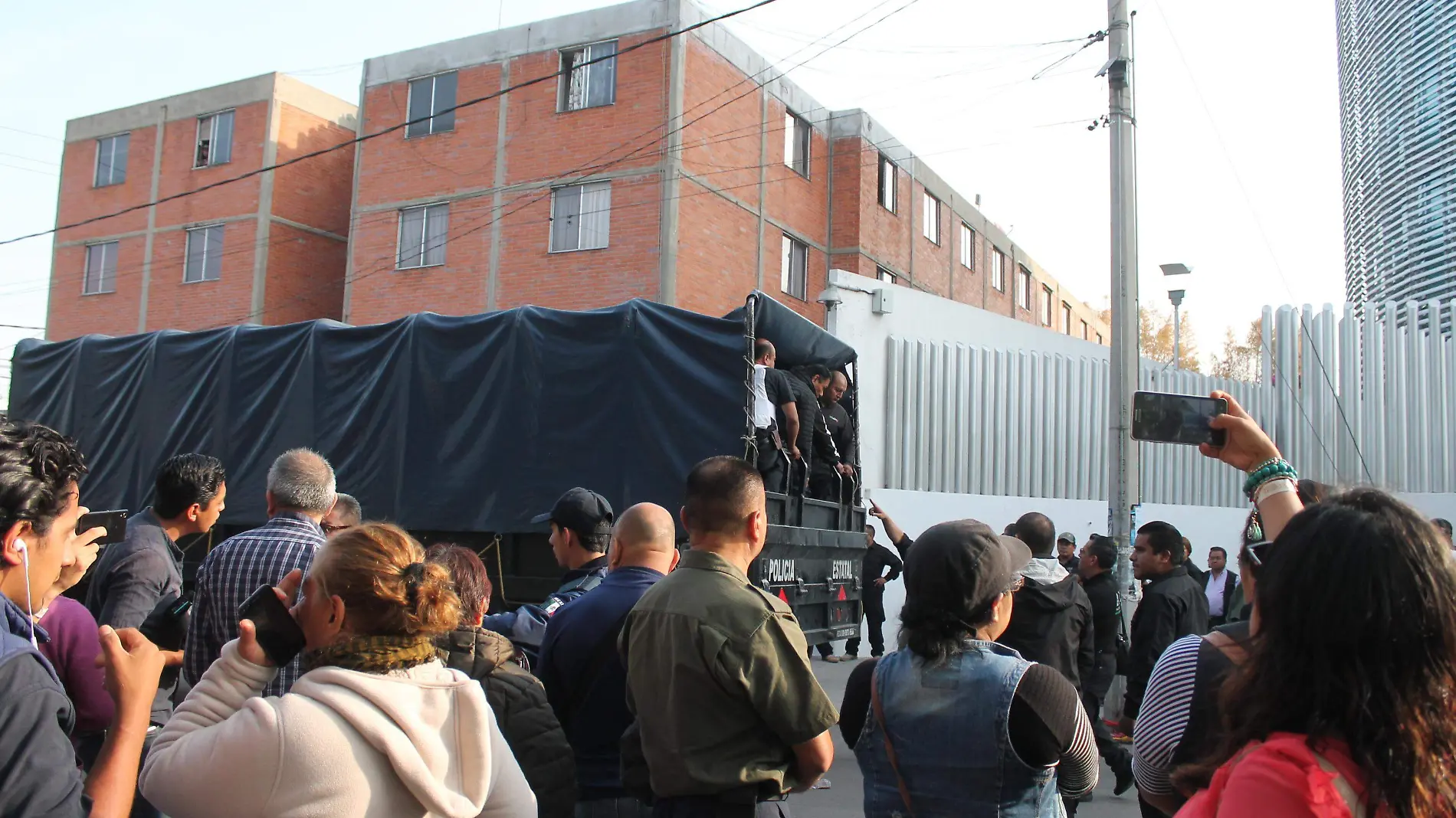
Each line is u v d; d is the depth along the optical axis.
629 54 21.48
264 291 26.08
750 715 2.88
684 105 21.11
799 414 7.53
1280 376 17.39
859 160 26.53
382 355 7.74
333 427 7.84
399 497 7.40
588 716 3.48
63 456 2.11
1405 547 1.49
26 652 1.82
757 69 23.72
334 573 2.20
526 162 22.33
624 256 21.08
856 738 2.86
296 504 3.98
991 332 16.62
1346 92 50.97
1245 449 2.55
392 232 23.69
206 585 3.79
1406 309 18.03
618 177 21.33
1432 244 41.22
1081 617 5.65
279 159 26.58
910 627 2.75
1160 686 2.31
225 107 27.14
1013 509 14.58
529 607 4.21
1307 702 1.50
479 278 22.55
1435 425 17.84
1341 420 17.45
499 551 7.07
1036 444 16.22
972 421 15.45
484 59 22.98
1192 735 2.20
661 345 6.79
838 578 7.99
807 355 8.24
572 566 4.39
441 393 7.39
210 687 2.22
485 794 2.15
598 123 21.62
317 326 8.08
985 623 2.76
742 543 3.20
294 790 1.97
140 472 8.84
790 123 25.28
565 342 7.04
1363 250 47.75
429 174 23.36
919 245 29.91
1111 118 10.21
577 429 6.89
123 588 4.07
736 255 22.80
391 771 2.04
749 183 23.33
